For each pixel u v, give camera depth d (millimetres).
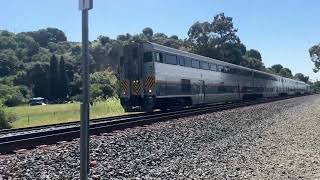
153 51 28281
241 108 37531
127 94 29094
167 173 11008
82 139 4512
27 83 130625
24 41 187375
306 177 11281
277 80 74875
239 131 21984
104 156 12523
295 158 14352
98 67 103250
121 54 29516
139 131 18094
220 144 17266
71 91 126188
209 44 119812
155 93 28109
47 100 118688
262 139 19188
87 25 4547
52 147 13281
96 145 13922
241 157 14375
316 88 173875
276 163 13367
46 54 172250
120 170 10812
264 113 33594
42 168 10344
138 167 11469
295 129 23438
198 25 120250
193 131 20062
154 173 10867
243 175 11336
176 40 132875
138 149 14305
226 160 13719
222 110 34000
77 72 135625
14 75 137250
